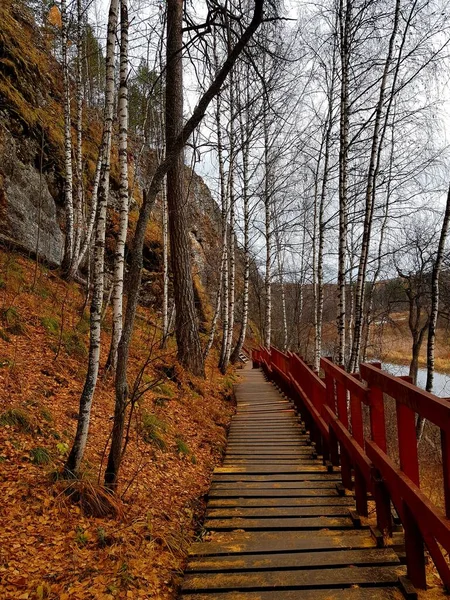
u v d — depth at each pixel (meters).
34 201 12.08
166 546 3.54
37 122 13.12
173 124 9.74
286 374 11.18
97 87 18.94
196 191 26.38
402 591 2.73
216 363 16.86
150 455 5.57
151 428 6.15
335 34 10.06
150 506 4.26
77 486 3.77
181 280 11.41
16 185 11.41
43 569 2.84
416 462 2.83
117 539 3.36
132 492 4.38
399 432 2.94
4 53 13.16
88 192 16.22
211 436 7.37
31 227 11.64
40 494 3.64
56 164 14.16
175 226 11.44
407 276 15.44
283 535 3.65
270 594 2.77
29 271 10.34
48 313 8.56
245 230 17.28
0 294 8.12
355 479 3.97
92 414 5.87
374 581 2.85
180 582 3.09
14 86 13.11
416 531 2.74
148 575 3.05
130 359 8.94
